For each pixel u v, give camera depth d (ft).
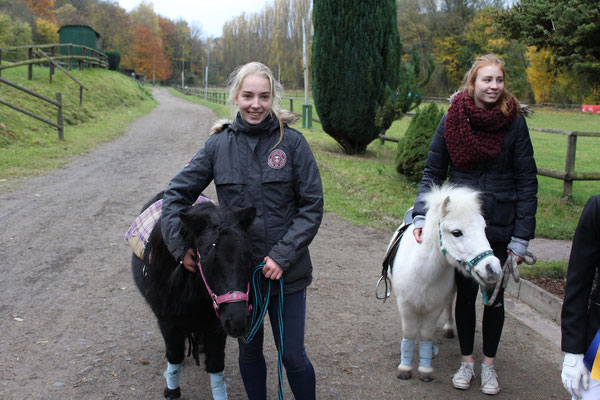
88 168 33.22
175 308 7.95
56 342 11.97
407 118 79.92
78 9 242.37
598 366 6.21
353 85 34.71
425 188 10.41
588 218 6.32
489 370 10.52
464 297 10.24
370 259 18.93
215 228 6.91
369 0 32.96
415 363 11.69
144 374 10.79
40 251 18.12
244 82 7.38
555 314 13.98
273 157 7.55
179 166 35.65
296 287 7.77
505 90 9.52
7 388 10.02
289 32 234.58
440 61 153.79
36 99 48.03
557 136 70.23
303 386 7.93
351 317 13.99
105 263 17.34
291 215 7.80
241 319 6.64
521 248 9.64
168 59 281.33
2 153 33.65
